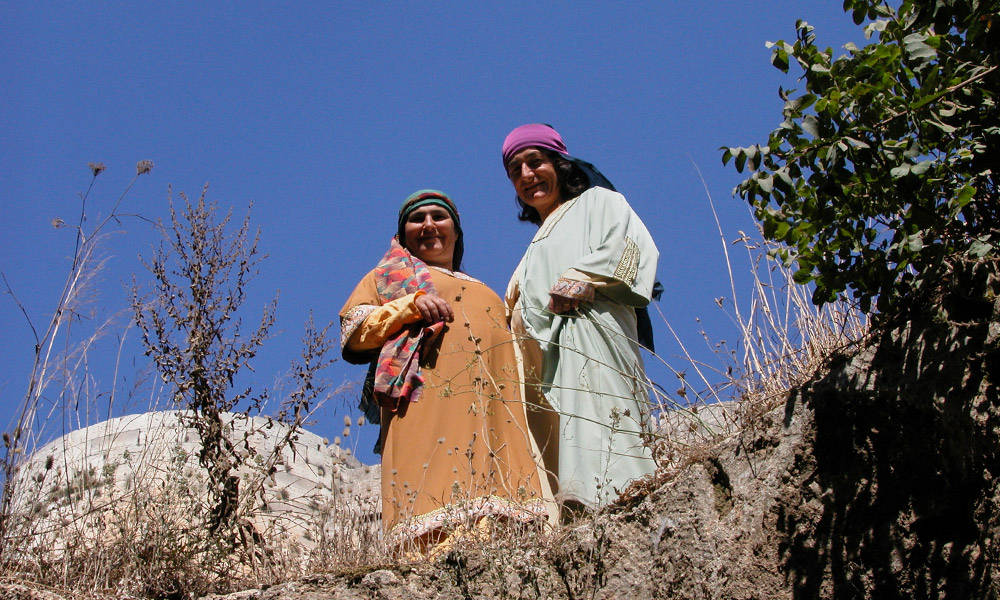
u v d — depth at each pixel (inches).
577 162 260.7
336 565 203.8
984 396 162.7
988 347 164.2
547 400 226.1
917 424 167.5
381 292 244.2
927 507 163.9
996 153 175.2
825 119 178.4
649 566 182.5
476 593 186.5
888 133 178.5
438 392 227.1
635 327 239.1
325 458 261.1
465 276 253.9
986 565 156.6
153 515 213.6
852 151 177.2
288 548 215.2
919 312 174.6
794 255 186.5
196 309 225.1
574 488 210.7
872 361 175.0
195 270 227.0
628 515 188.7
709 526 179.8
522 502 211.2
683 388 210.2
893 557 164.2
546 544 190.9
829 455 173.3
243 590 197.3
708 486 183.9
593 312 230.2
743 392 208.7
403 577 189.6
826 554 168.9
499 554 189.3
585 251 239.9
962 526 161.2
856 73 179.8
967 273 170.9
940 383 167.0
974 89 178.2
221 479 214.5
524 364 238.7
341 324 242.5
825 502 171.0
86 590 197.9
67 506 218.7
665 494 187.0
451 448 220.7
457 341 232.8
